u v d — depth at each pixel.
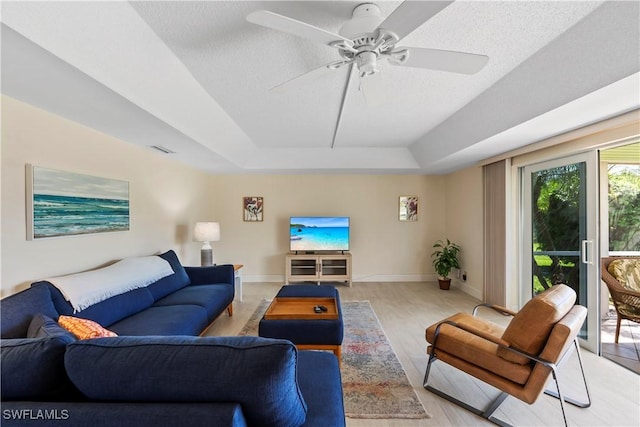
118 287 2.34
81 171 2.42
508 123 2.58
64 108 2.06
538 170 3.37
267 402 0.93
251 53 1.95
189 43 1.83
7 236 1.86
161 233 3.71
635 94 1.86
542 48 1.85
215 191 5.55
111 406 0.91
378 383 2.23
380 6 1.51
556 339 1.65
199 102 2.60
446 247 5.41
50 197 2.12
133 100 1.97
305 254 5.33
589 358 2.58
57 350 1.03
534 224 3.45
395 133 3.82
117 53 1.67
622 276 3.05
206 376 0.93
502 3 1.47
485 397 2.07
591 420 1.84
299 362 1.65
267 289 5.01
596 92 1.83
